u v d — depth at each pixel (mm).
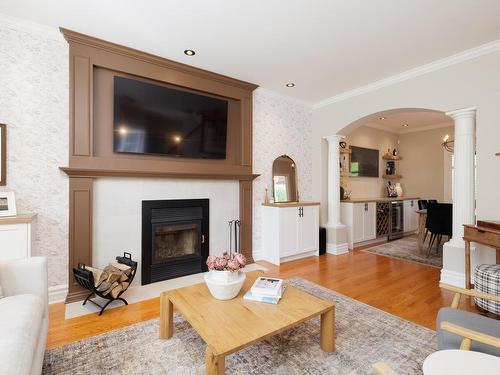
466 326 1333
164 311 1915
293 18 2363
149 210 3076
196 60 3135
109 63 2779
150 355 1746
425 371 957
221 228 3672
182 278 3221
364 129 6293
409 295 2738
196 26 2480
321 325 1814
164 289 2873
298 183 4539
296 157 4523
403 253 4484
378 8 2229
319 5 2193
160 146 3111
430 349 1829
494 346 1092
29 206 2424
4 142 2316
